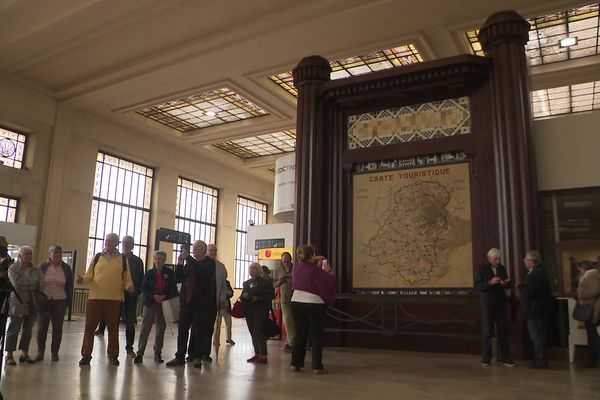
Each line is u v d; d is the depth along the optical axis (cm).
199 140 2116
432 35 1248
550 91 1603
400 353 748
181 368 554
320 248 862
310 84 921
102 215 1894
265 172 2644
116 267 596
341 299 851
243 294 634
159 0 1153
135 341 880
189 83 1564
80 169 1761
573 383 479
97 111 1798
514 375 530
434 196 813
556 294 779
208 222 2409
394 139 862
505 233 724
